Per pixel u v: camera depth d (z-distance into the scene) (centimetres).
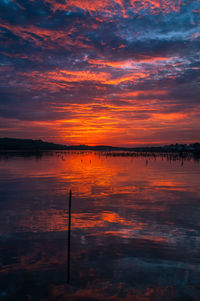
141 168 4606
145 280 547
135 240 820
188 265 628
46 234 873
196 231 924
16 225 981
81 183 2358
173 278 557
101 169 4284
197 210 1267
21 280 539
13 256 673
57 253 700
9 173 3297
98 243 788
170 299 474
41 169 4084
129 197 1636
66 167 4691
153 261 652
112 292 495
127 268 607
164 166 5275
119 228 958
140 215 1166
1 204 1385
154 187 2117
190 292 499
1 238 825
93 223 1027
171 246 766
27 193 1766
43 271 584
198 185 2238
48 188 2017
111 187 2106
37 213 1190
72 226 978
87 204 1416
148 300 470
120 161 7894
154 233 899
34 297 474
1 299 465
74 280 541
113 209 1291
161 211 1247
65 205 1381
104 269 599
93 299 470
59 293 489
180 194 1755
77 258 666
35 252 705
